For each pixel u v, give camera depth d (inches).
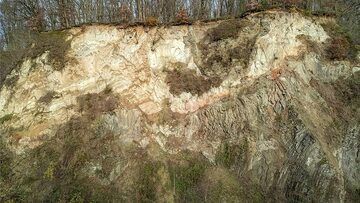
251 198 663.1
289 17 850.8
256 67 796.6
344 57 839.7
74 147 733.9
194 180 699.4
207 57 828.0
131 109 784.9
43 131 783.7
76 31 885.2
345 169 706.8
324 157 670.5
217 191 676.1
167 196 681.6
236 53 811.4
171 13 1135.6
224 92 788.0
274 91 768.9
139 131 764.0
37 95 844.0
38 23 1138.0
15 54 1176.8
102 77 833.5
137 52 845.2
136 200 671.8
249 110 756.0
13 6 1418.6
